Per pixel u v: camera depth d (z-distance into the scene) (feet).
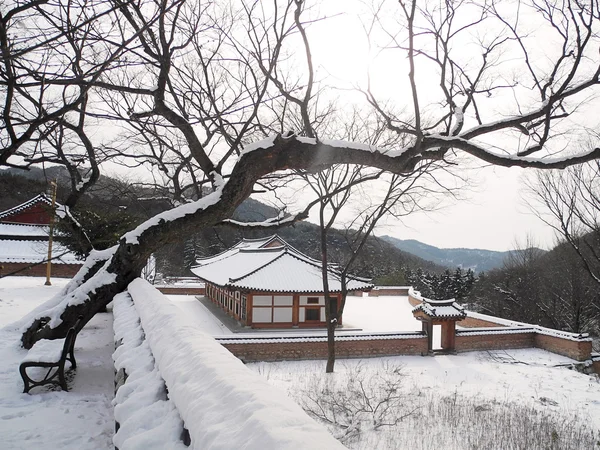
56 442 14.35
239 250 117.91
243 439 5.44
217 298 103.81
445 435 32.09
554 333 70.85
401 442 30.53
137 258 26.96
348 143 23.75
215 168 27.40
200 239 155.84
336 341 63.52
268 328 79.36
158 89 23.88
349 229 62.08
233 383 7.52
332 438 5.08
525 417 37.09
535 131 28.32
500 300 119.44
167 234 25.76
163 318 15.96
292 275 82.74
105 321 39.88
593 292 89.61
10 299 55.83
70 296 26.96
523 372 57.82
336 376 50.83
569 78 24.97
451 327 69.15
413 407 38.78
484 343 72.13
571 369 63.41
